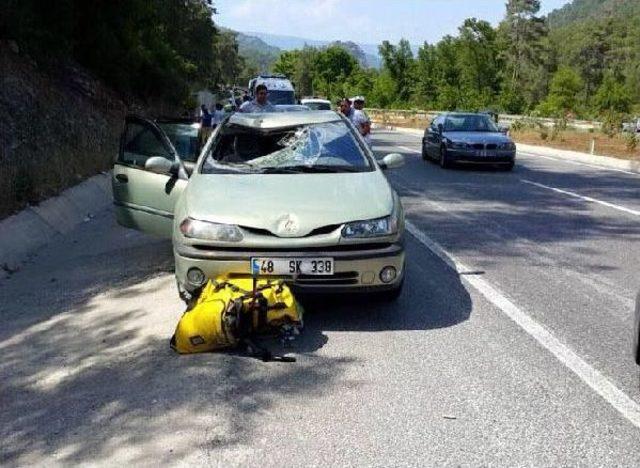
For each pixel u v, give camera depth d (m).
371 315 5.75
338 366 4.72
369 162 6.38
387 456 3.59
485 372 4.62
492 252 8.08
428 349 5.02
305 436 3.79
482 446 3.68
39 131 15.13
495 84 81.44
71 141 16.09
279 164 6.25
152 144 7.21
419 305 6.02
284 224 5.20
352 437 3.78
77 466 3.55
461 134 17.66
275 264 5.15
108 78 25.91
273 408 4.11
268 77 29.98
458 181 15.03
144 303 6.21
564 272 7.20
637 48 129.88
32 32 18.77
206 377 4.50
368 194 5.62
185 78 37.69
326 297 6.10
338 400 4.22
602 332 5.40
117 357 4.98
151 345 5.16
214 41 49.91
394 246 5.36
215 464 3.52
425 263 7.52
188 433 3.83
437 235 9.05
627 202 12.12
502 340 5.21
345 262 5.18
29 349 5.29
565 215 10.68
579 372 4.62
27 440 3.85
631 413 4.05
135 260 7.88
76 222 10.66
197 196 5.63
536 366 4.72
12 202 9.50
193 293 5.41
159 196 7.04
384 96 87.69
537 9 117.25
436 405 4.15
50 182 11.20
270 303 4.94
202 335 4.86
